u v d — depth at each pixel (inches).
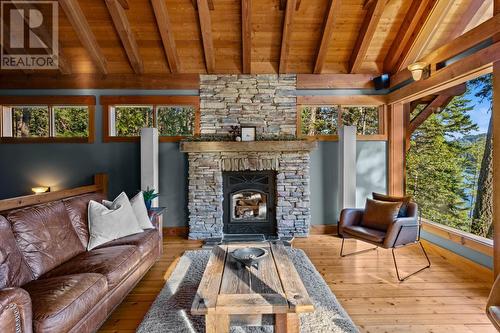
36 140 193.3
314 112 202.7
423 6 155.3
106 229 116.5
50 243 96.0
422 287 116.3
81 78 192.4
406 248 164.1
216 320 69.3
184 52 188.4
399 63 182.2
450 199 171.3
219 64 192.2
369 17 162.4
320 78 195.8
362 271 132.4
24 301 58.4
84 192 151.8
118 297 94.5
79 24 161.2
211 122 194.4
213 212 188.1
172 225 196.9
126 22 165.9
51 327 62.7
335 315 94.3
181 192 196.4
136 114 202.1
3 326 53.8
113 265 92.7
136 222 129.2
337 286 117.3
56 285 74.9
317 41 181.9
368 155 198.7
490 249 121.0
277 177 189.3
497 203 108.6
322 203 199.2
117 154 194.9
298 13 166.1
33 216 95.5
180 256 153.6
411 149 201.3
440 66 142.6
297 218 189.5
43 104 193.0
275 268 90.4
